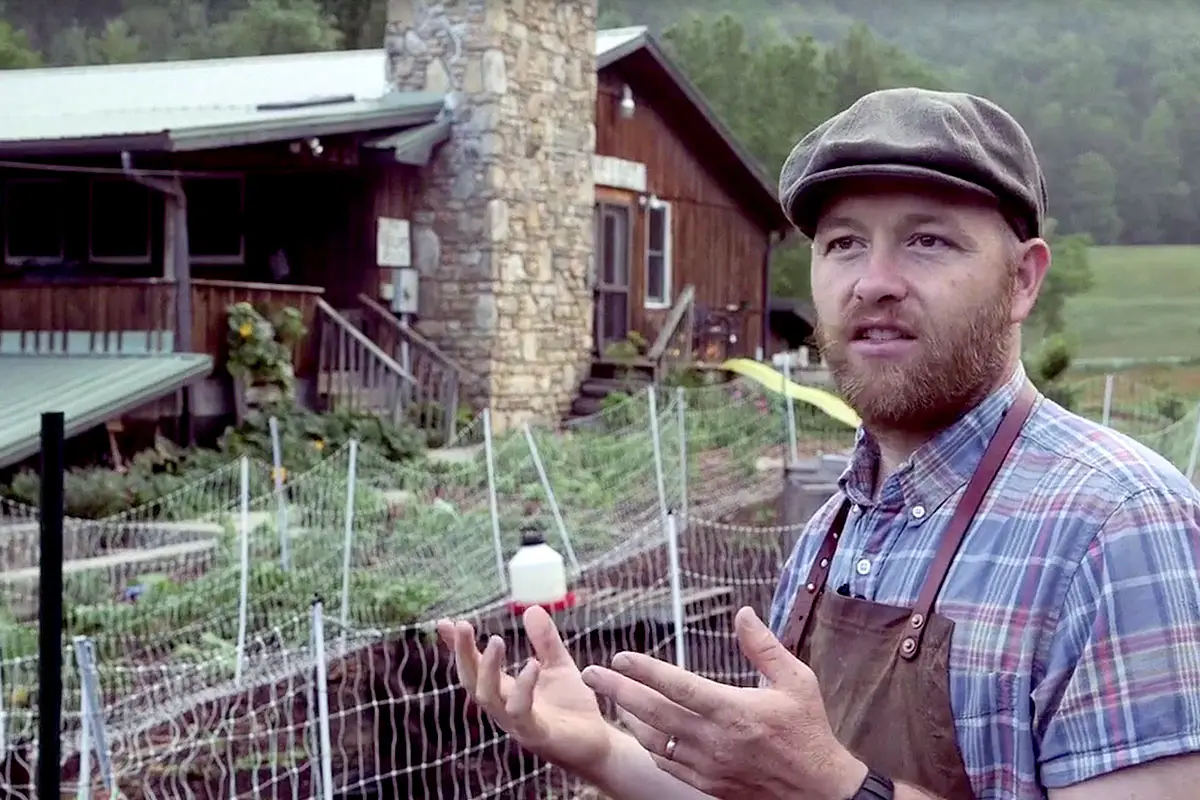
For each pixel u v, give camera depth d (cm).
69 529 936
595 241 1773
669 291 1925
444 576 916
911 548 192
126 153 1253
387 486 1186
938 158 184
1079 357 2309
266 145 1377
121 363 1239
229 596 822
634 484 1174
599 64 1706
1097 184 3362
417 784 755
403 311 1540
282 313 1346
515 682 202
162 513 1045
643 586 927
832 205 196
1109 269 2917
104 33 4838
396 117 1477
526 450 1218
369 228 1534
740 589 971
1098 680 167
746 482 1212
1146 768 163
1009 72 3900
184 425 1266
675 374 1702
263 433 1259
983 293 189
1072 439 185
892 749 182
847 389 196
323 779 562
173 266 1292
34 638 721
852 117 194
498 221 1539
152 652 764
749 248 2125
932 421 194
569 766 211
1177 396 1650
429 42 1566
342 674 730
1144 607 166
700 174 1998
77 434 1116
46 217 1564
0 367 1269
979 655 176
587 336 1695
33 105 1791
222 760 660
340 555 915
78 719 647
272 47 4669
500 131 1541
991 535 182
